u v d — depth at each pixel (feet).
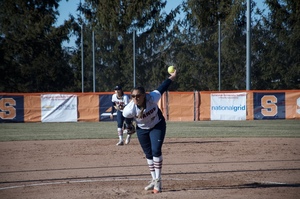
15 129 99.40
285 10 160.04
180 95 121.90
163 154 57.88
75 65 162.09
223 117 120.57
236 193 36.06
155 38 139.23
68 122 120.26
